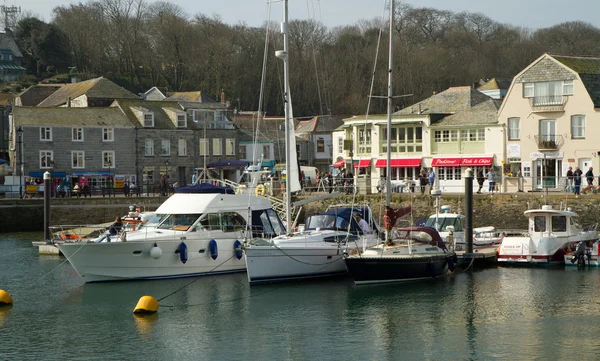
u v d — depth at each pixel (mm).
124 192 60781
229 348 21469
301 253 29062
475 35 121938
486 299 26719
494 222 46625
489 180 49562
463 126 58375
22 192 59312
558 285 28859
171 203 31281
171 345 21750
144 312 25172
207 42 110438
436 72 102062
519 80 55906
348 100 93812
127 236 29828
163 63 114562
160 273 29594
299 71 89562
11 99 101438
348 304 26078
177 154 71500
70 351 21312
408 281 29375
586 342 21547
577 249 32562
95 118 67812
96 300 26938
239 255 30891
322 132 87250
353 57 98250
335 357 20625
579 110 53531
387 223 29781
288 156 30750
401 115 60750
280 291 27906
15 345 21891
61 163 65875
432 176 51031
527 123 55688
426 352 20922
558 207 44719
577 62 55250
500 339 21984
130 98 80688
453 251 31266
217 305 26000
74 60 119750
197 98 86125
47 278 31453
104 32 119375
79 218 54219
